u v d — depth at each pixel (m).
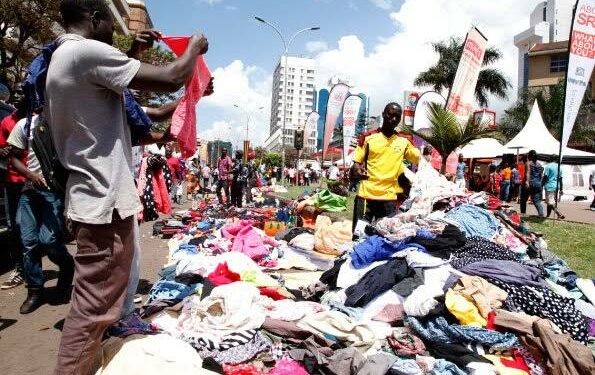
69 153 2.40
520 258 5.00
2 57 19.06
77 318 2.45
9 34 21.25
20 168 4.61
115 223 2.47
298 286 5.19
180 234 8.95
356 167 6.14
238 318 3.53
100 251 2.45
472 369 3.21
